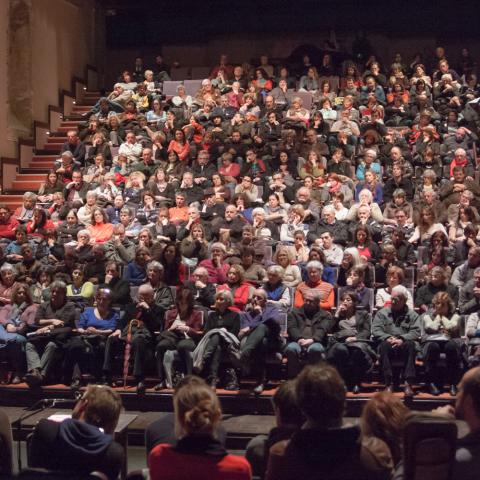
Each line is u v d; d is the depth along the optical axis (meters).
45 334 7.84
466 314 7.60
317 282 8.08
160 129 13.81
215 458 2.76
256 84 15.39
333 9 18.95
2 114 13.91
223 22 19.33
